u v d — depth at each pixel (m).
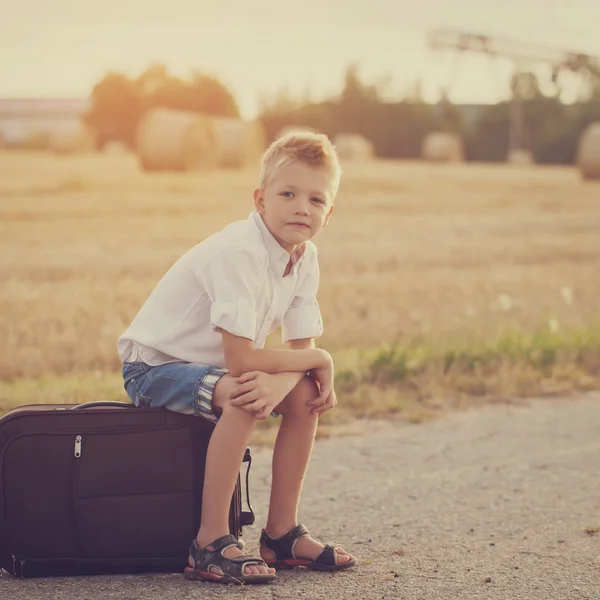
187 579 3.28
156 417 3.33
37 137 79.06
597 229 20.69
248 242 3.34
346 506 4.43
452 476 4.98
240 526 3.49
